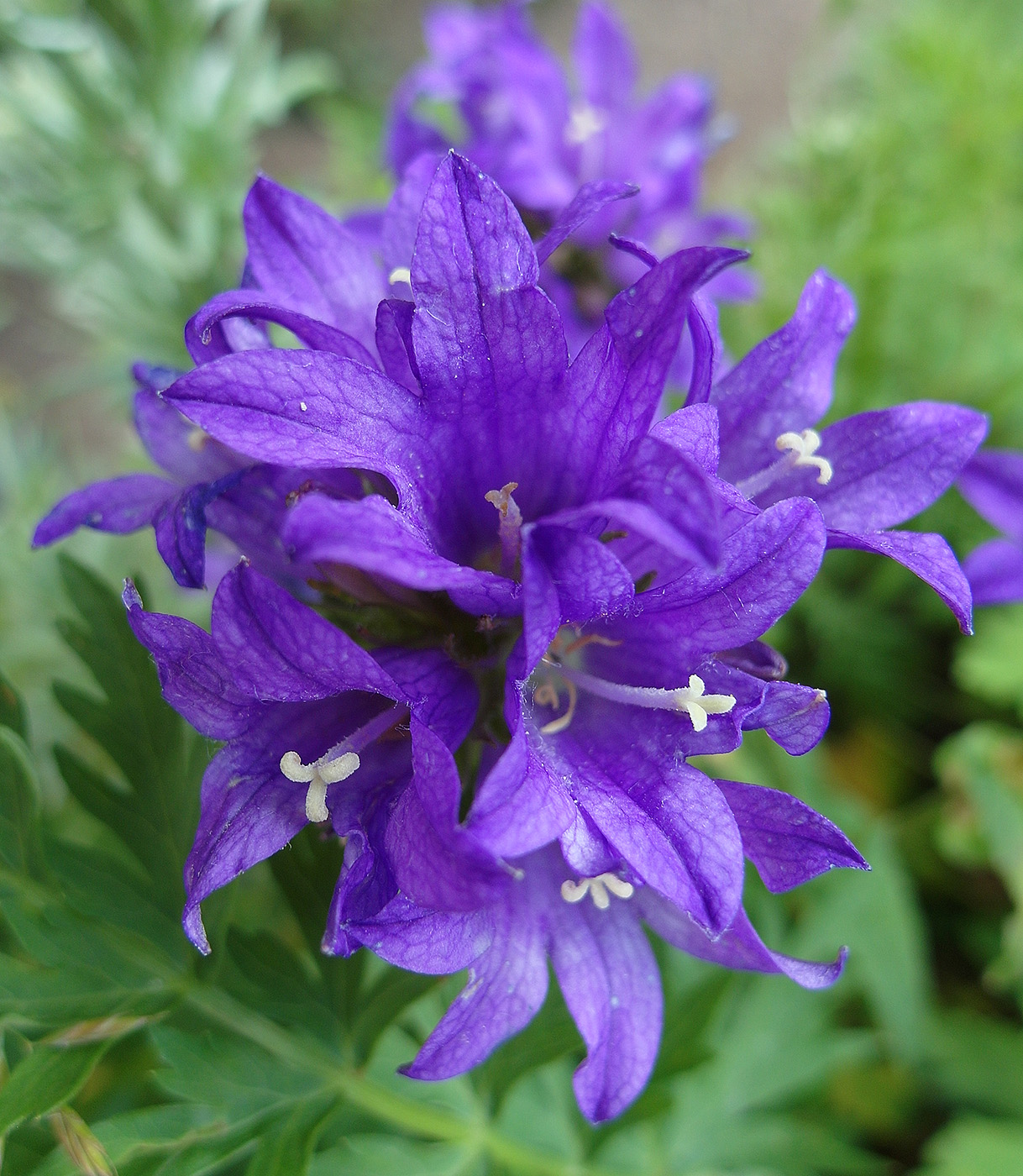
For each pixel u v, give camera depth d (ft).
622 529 0.25
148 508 0.27
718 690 0.23
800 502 0.21
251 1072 0.29
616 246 0.23
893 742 0.72
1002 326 0.72
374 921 0.21
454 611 0.26
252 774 0.23
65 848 0.29
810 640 0.71
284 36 1.19
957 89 0.65
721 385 0.27
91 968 0.28
